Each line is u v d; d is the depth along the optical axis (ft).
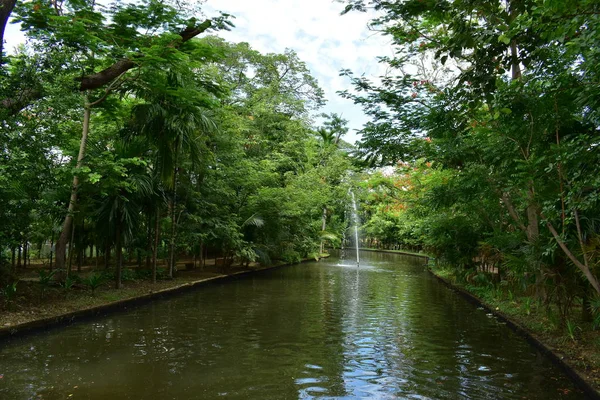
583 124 19.33
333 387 15.75
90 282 32.27
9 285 25.84
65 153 34.01
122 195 35.27
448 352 21.01
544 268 23.22
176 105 34.09
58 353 19.60
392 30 27.02
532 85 19.43
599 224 19.71
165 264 61.87
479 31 16.79
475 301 37.04
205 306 33.83
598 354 18.61
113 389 15.14
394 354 20.52
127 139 37.14
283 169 84.99
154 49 25.66
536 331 23.94
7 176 24.66
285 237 73.77
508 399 14.83
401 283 53.06
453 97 24.75
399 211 92.48
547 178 20.38
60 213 31.22
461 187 31.07
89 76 28.07
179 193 49.03
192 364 18.30
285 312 31.68
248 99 84.94
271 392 15.11
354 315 30.83
